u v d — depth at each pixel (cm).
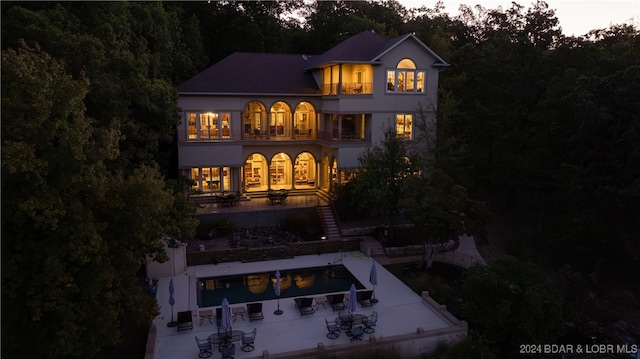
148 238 1606
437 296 2319
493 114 3341
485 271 1970
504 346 2000
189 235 2052
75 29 2111
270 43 5138
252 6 4978
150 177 1508
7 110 1170
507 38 3456
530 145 3344
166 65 3266
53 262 1191
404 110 3606
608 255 2775
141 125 2434
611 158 2589
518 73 3384
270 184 3872
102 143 1441
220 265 2747
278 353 1741
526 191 3791
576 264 2881
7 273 1165
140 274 2592
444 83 4044
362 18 5341
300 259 2862
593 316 2322
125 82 2175
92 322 1316
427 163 3334
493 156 3500
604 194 2444
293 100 3775
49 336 1252
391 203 2930
